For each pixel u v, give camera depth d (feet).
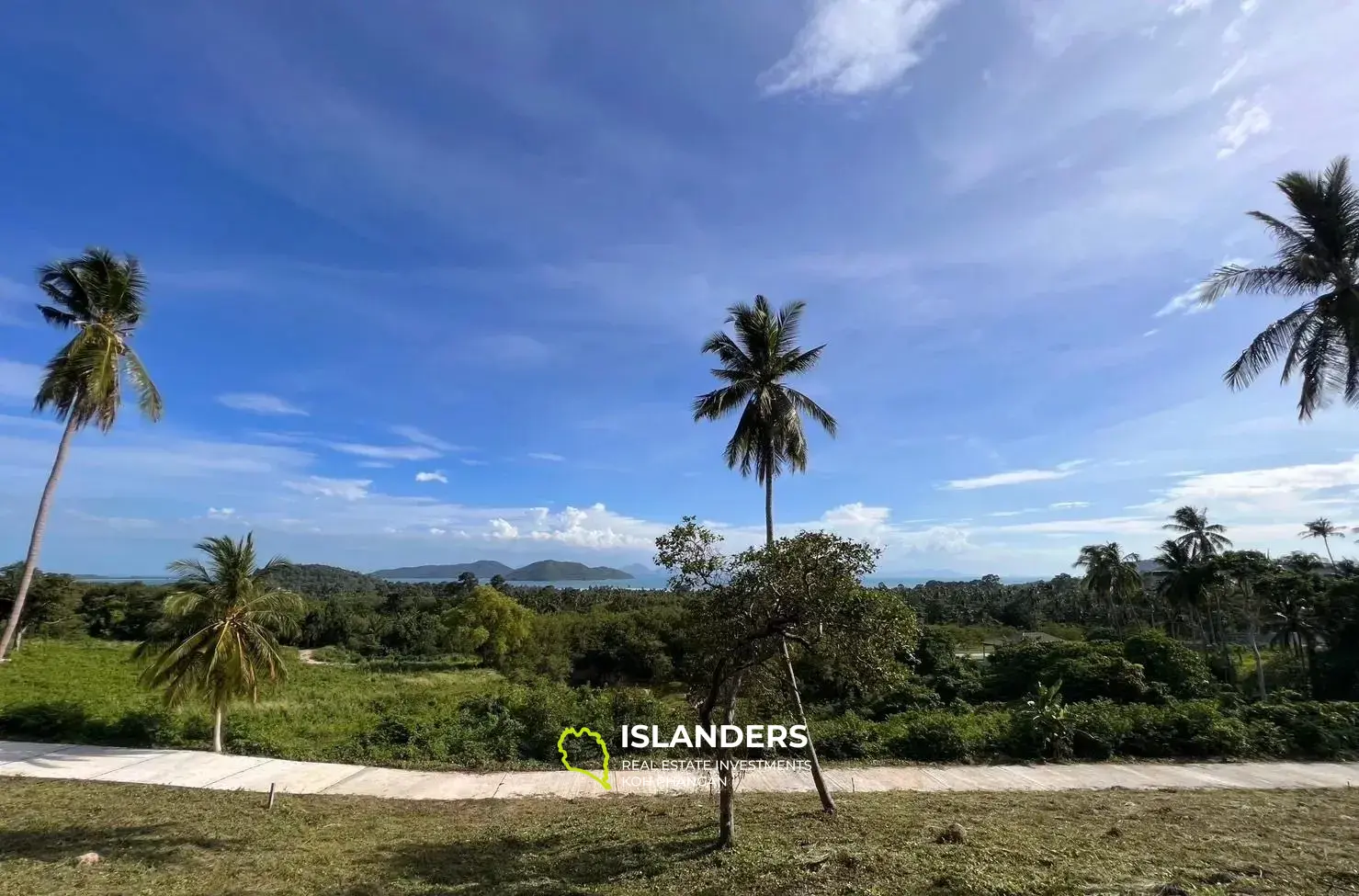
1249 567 120.26
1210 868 24.98
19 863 28.48
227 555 55.52
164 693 53.83
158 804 39.52
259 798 42.09
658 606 146.92
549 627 150.20
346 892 26.20
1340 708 60.08
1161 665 87.51
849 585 28.99
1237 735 53.57
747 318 49.93
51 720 58.85
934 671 109.19
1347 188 44.24
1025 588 285.02
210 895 25.62
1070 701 81.51
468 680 122.72
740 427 50.11
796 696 34.27
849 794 42.32
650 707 61.93
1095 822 33.50
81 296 58.18
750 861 27.53
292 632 59.31
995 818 34.71
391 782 47.16
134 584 179.01
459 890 26.53
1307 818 34.01
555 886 26.43
